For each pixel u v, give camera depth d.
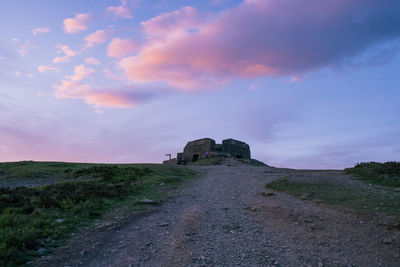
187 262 7.49
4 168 30.92
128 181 20.91
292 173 27.11
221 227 10.66
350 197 14.48
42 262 7.07
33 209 11.38
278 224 10.93
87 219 11.09
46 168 29.83
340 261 7.51
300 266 7.36
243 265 7.43
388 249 7.92
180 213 12.75
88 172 26.28
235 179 23.81
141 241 9.05
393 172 20.17
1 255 6.98
